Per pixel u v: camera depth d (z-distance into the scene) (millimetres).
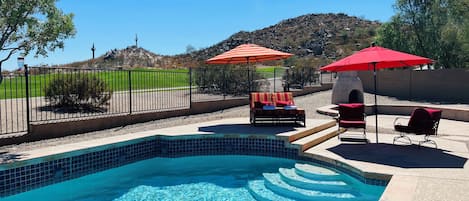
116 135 10234
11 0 8367
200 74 21688
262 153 10016
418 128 8336
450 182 5887
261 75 23750
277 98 12922
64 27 9852
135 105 15203
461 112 14164
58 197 7094
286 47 98062
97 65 55781
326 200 6715
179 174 8633
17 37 9438
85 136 10195
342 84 17562
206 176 8469
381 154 8227
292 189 7223
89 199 6988
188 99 18094
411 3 24031
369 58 8242
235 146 10305
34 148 8445
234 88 21625
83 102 13641
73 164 8039
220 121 13109
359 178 7066
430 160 7547
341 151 8711
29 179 7262
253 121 11914
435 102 20359
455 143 9391
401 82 23547
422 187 5613
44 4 9102
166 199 6992
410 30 24969
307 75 27422
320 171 7832
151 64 67875
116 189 7578
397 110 16078
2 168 6855
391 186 5684
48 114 12188
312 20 120188
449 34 20625
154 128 11680
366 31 98750
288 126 11492
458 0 20312
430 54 23609
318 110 15680
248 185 7754
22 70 11391
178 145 10102
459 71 20875
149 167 9234
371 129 11984
